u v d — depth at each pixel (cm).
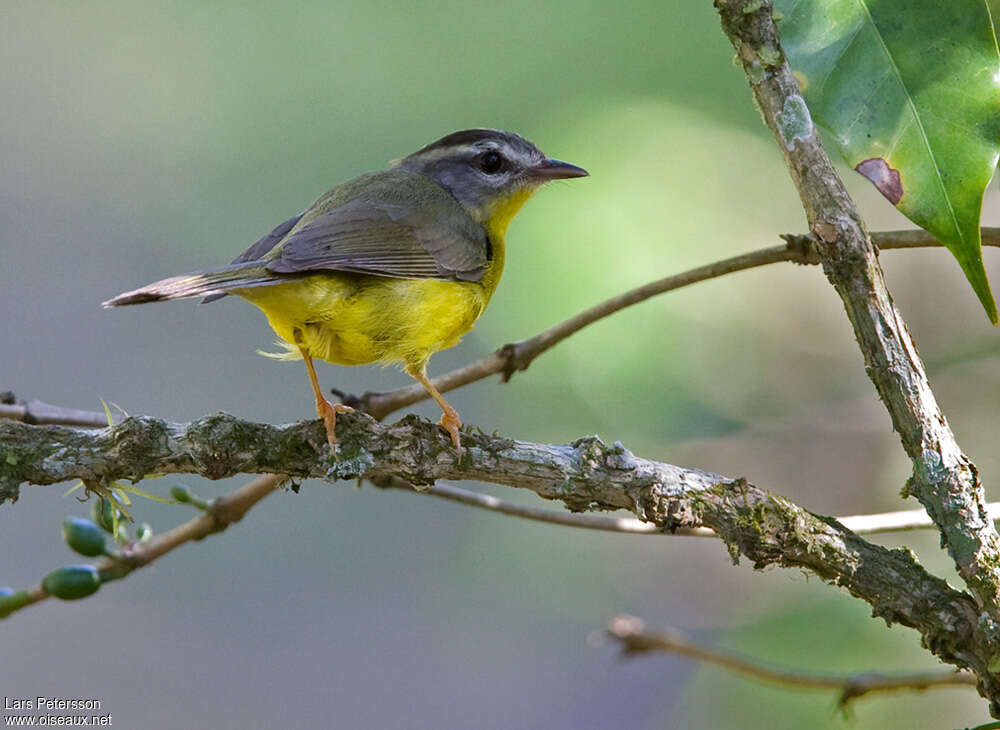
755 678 853
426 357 839
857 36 567
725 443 1198
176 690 1683
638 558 1438
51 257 1842
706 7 1435
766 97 566
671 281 755
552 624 1734
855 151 555
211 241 1759
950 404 1112
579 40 1488
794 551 593
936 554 1026
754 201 1296
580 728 1708
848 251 551
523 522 1496
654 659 1739
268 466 618
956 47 554
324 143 1670
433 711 1734
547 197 1227
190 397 1806
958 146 544
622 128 1338
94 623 1700
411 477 626
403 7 1634
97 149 1833
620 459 611
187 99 1788
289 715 1706
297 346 803
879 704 1045
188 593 1727
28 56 1864
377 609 1753
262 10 1741
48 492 1705
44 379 1814
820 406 1225
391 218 845
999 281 1166
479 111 1539
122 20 1831
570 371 1183
